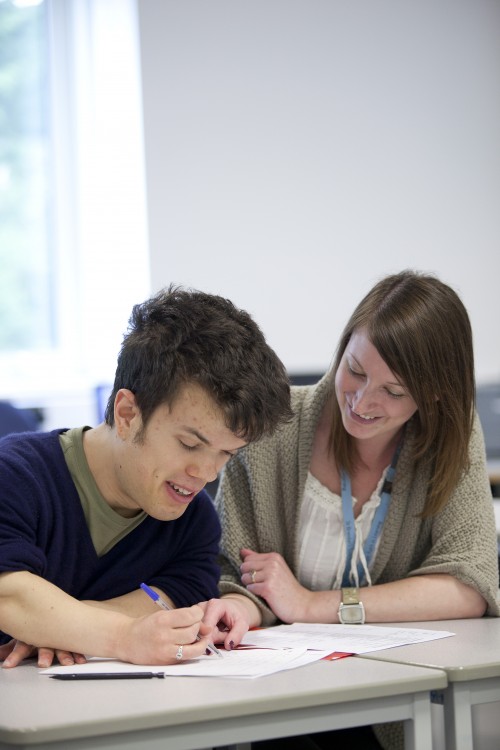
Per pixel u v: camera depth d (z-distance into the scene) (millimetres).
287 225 3797
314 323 3828
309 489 1724
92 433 1392
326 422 1741
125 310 3723
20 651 1241
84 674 1098
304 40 3836
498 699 1160
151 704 946
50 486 1354
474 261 4070
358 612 1573
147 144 3623
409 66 3994
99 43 3768
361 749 1711
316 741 1751
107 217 3766
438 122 4031
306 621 1599
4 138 3812
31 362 3801
